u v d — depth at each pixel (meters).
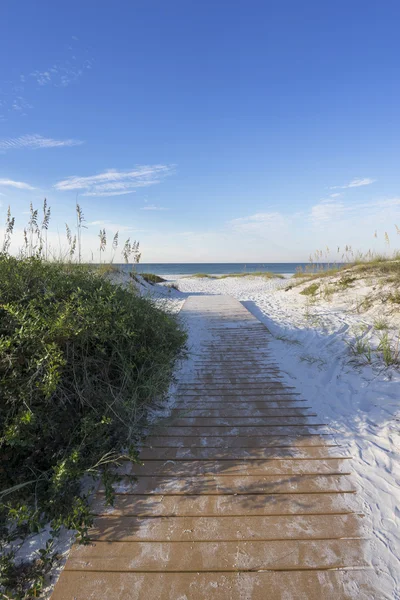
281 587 1.72
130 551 1.93
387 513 2.17
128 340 3.45
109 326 3.28
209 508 2.22
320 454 2.78
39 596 1.75
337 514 2.16
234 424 3.26
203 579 1.77
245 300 12.02
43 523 2.10
